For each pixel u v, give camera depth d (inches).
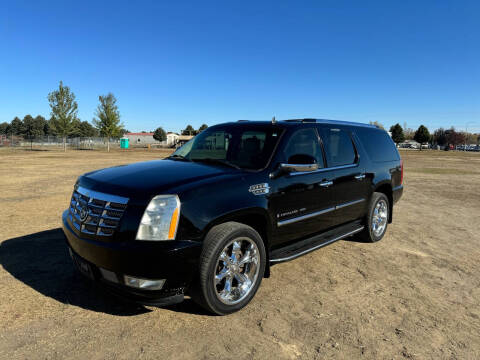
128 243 103.0
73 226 120.9
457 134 4106.8
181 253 104.0
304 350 101.9
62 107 1604.3
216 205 113.6
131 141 4101.9
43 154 1248.8
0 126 5374.0
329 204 165.2
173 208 105.7
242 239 121.3
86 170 621.3
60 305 122.8
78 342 101.7
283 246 145.9
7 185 421.1
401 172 234.8
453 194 420.5
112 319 114.8
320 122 172.6
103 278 111.4
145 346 100.7
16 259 165.8
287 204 140.3
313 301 133.0
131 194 108.7
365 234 205.5
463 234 238.5
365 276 159.2
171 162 149.1
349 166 180.1
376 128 223.3
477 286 152.0
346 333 111.7
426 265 175.8
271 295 136.9
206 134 173.5
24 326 108.9
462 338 111.3
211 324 113.7
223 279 123.1
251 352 99.8
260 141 148.2
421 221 276.1
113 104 1863.9
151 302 105.0
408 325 118.0
